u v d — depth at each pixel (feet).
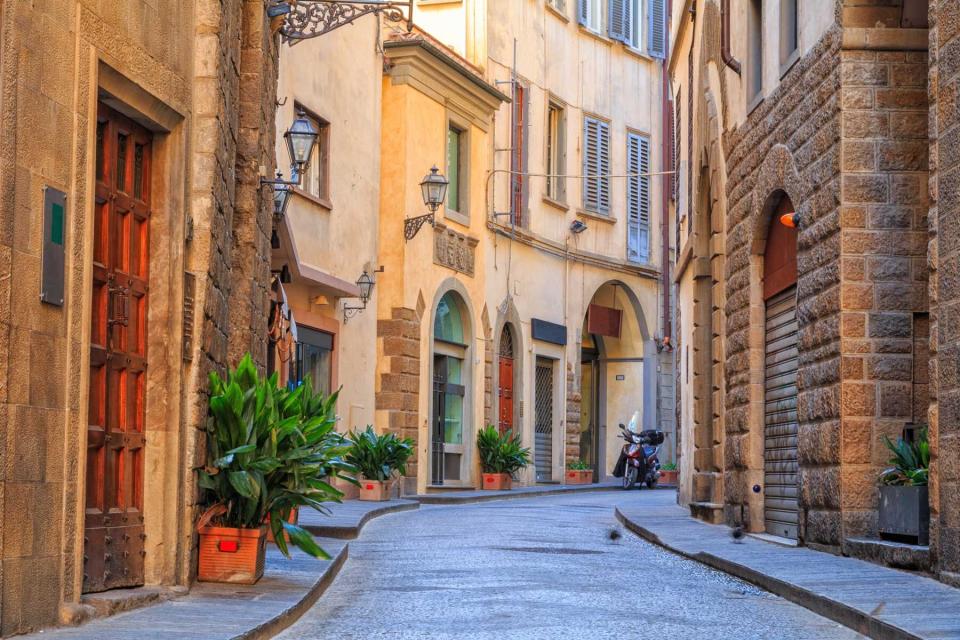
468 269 106.93
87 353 26.02
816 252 47.24
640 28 137.49
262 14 45.34
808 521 47.96
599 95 131.23
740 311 59.67
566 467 125.59
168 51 30.37
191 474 31.81
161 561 30.55
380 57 90.43
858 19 44.68
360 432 85.40
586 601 34.01
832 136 45.55
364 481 82.64
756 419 57.77
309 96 77.41
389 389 94.27
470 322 107.24
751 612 32.81
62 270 24.94
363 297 86.07
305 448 34.50
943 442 36.63
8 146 22.84
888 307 44.39
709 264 73.77
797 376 49.78
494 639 27.55
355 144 85.46
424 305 98.32
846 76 44.73
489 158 111.24
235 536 33.27
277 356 65.00
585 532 61.52
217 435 33.71
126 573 29.40
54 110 24.67
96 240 27.86
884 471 43.37
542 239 120.26
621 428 128.36
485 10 111.55
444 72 100.63
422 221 94.63
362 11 55.62
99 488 28.14
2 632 22.56
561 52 125.08
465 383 107.45
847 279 44.47
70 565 25.43
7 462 22.71
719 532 57.67
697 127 73.82
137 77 28.48
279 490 34.40
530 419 119.34
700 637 28.27
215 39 32.45
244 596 31.12
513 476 112.16
